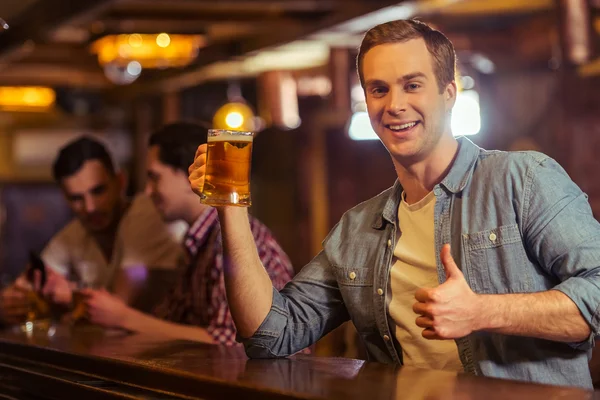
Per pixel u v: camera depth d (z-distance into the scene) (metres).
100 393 2.03
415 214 2.10
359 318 2.19
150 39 7.07
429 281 2.05
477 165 2.02
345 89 7.55
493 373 1.93
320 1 6.04
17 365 2.58
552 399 1.46
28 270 3.55
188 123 3.21
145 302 3.76
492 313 1.74
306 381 1.69
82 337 2.78
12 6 5.56
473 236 1.96
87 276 4.15
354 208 2.27
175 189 3.12
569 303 1.77
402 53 1.96
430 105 1.98
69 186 3.93
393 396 1.52
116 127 12.01
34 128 11.93
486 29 7.77
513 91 7.87
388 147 2.04
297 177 10.01
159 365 1.97
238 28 6.98
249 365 1.95
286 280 2.91
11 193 12.23
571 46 5.92
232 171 1.93
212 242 3.04
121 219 3.92
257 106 11.12
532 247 1.91
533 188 1.91
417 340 2.07
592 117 7.13
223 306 2.96
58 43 8.59
